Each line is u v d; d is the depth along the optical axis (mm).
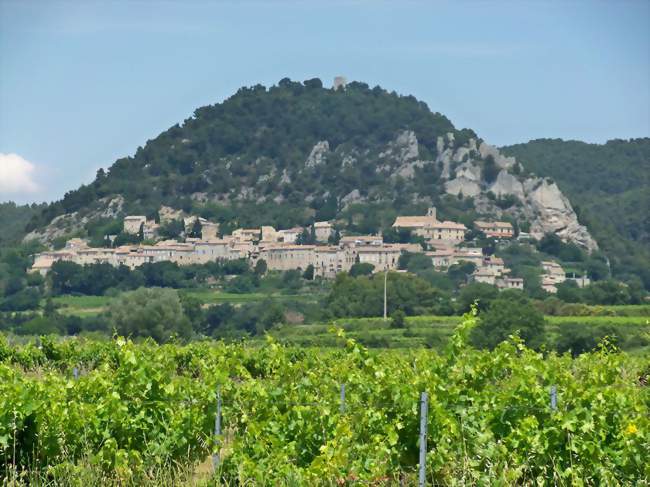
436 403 17453
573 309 134625
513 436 17312
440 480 17453
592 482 16984
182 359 42188
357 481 16984
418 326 125875
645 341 84500
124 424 19234
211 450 19312
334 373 26719
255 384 21766
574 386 18594
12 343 48000
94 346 45062
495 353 21234
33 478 17828
